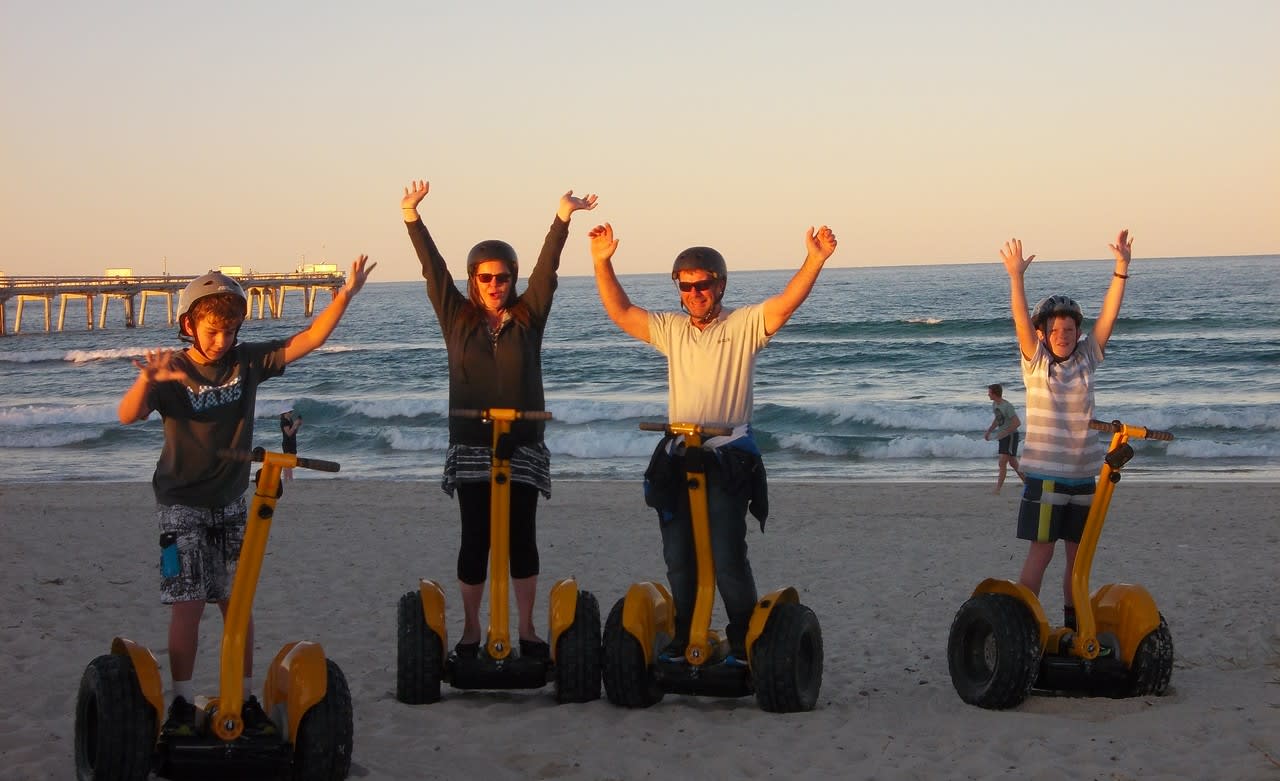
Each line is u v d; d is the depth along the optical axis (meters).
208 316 4.33
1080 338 5.89
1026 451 5.86
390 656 7.25
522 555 5.65
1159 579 9.76
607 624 5.65
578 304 104.19
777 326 5.27
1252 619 7.86
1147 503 15.49
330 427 27.31
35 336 68.88
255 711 4.32
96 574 10.21
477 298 5.49
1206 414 25.72
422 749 5.08
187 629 4.43
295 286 94.12
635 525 13.77
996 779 4.61
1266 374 35.25
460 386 5.46
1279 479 19.00
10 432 27.09
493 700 5.95
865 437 24.11
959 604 8.96
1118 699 5.71
